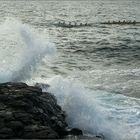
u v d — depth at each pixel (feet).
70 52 107.34
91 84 67.77
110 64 90.79
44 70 76.59
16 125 39.52
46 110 44.62
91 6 502.38
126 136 44.96
